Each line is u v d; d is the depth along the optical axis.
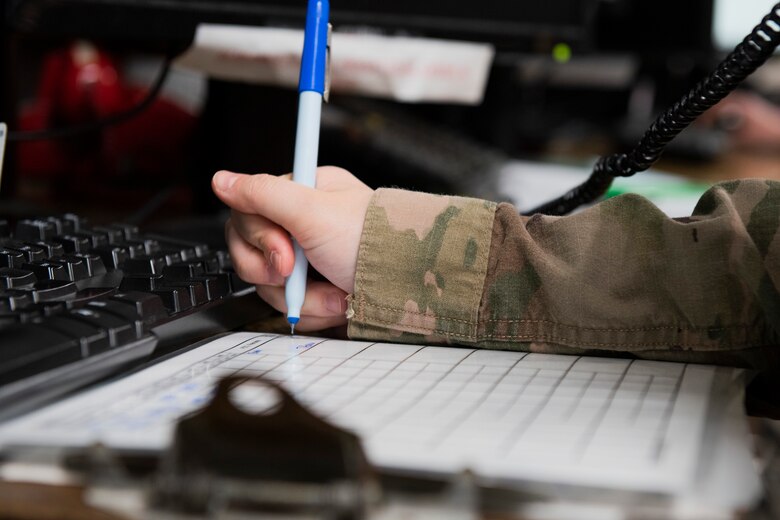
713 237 0.43
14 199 0.88
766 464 0.31
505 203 0.48
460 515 0.27
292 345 0.45
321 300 0.49
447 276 0.46
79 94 1.06
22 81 1.23
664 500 0.26
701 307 0.43
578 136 1.84
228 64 0.79
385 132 1.10
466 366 0.41
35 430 0.31
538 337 0.45
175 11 0.71
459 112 1.45
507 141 1.48
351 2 0.80
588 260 0.45
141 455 0.29
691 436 0.31
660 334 0.43
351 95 1.12
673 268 0.43
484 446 0.30
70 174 1.09
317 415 0.29
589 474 0.27
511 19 0.86
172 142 1.11
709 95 0.50
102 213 0.85
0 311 0.39
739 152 1.79
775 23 0.47
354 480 0.27
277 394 0.30
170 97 1.19
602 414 0.34
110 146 1.09
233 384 0.30
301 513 0.27
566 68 1.93
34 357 0.33
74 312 0.38
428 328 0.46
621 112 1.92
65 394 0.35
